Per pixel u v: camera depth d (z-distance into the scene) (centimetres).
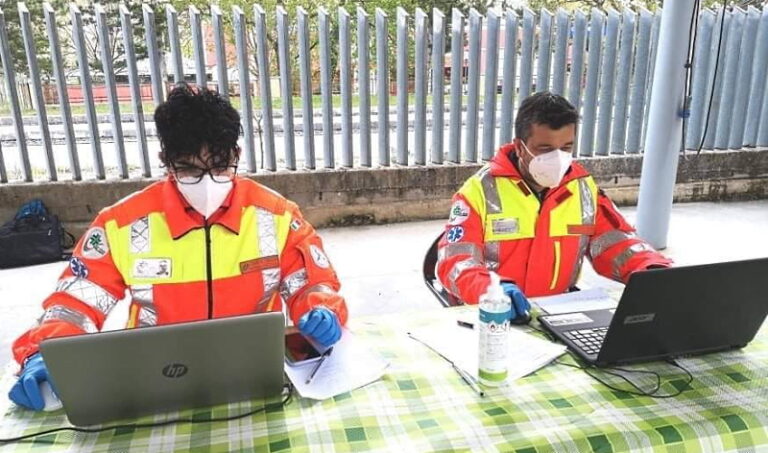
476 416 107
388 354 131
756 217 497
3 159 399
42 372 113
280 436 102
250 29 523
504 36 468
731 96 533
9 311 306
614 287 178
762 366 125
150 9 403
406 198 475
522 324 146
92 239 138
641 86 503
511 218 181
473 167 482
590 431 102
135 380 100
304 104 443
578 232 185
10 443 100
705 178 545
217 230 142
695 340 125
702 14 500
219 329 98
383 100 456
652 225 404
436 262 202
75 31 389
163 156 131
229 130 129
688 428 104
